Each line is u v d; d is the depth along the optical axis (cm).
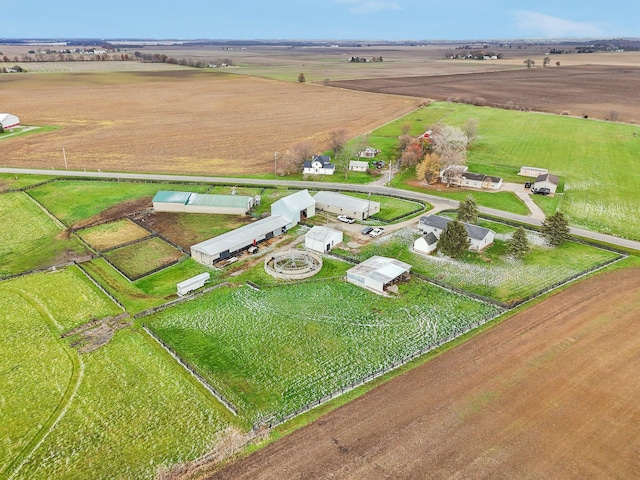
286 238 6588
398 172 9531
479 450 3134
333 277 5556
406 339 4400
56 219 7219
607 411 3456
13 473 3066
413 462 3047
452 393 3650
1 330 4572
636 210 7481
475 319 4678
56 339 4444
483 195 8200
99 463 3125
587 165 9800
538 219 7162
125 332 4550
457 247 5900
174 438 3309
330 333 4519
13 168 9656
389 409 3500
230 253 6062
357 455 3105
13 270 5731
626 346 4184
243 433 3338
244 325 4656
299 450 3158
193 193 7700
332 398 3638
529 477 2941
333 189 8506
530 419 3388
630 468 2997
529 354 4094
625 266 5684
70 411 3581
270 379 3900
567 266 5728
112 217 7306
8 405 3647
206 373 3972
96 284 5416
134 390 3791
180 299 5069
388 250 6200
